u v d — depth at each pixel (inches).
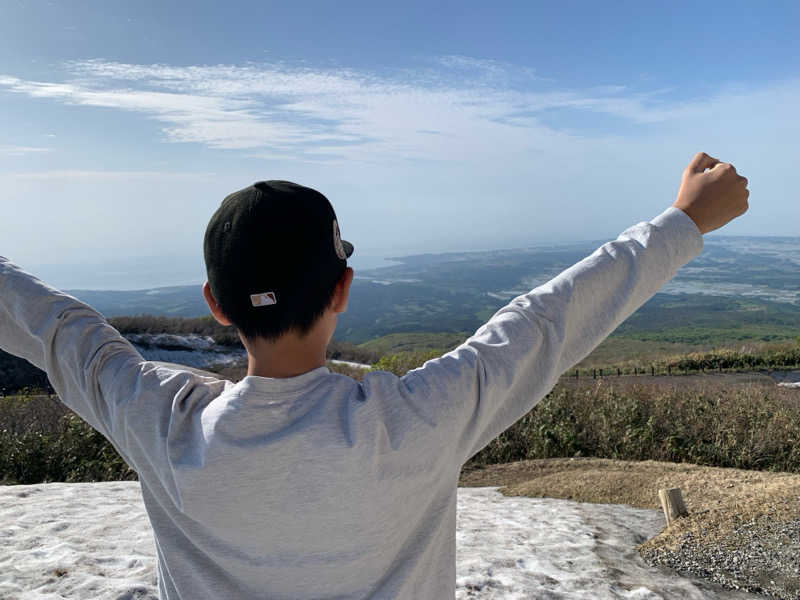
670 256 34.4
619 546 176.6
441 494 33.1
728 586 149.9
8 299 36.9
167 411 31.3
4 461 315.6
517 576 147.3
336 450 28.8
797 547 159.3
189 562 31.4
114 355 34.8
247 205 30.5
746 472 234.2
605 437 347.9
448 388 31.3
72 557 138.5
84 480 307.0
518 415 34.1
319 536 29.3
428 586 32.4
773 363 971.9
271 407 29.7
